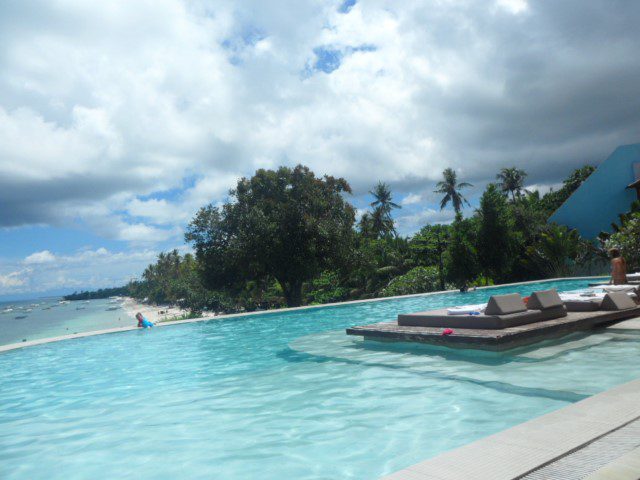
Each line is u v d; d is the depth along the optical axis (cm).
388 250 4153
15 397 652
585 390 475
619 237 2230
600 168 3139
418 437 378
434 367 624
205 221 3331
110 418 509
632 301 864
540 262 3005
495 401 459
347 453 355
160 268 13925
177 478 334
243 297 4894
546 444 254
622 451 235
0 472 374
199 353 931
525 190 5325
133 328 1409
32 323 8544
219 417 479
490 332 655
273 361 779
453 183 5700
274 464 344
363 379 594
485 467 229
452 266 3170
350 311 1634
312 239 3144
